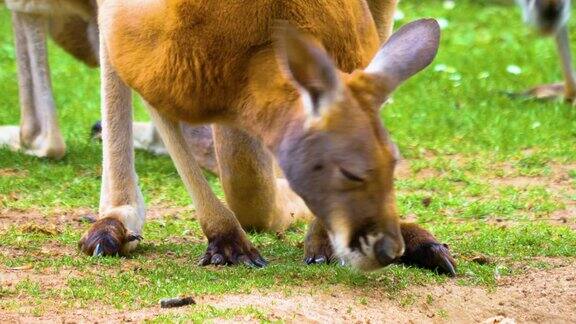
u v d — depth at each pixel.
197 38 9.94
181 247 11.95
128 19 10.27
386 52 9.52
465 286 10.62
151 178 15.57
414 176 16.25
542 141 17.94
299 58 9.11
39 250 11.55
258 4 9.85
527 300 10.42
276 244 12.28
